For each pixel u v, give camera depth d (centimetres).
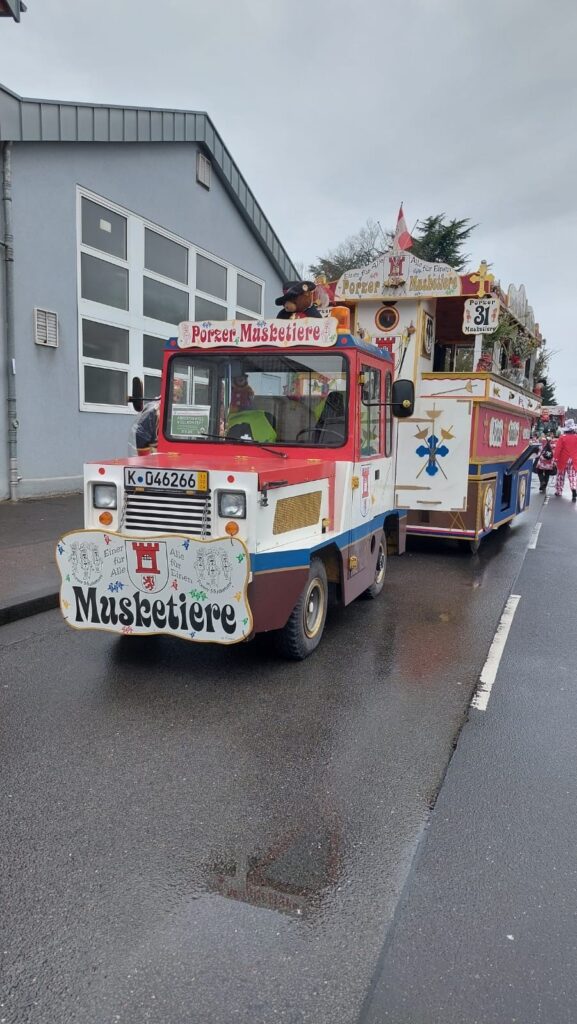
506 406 1012
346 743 375
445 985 212
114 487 444
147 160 1259
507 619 629
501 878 265
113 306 1211
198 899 248
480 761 360
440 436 899
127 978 212
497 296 908
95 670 470
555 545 1063
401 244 870
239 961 220
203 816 301
